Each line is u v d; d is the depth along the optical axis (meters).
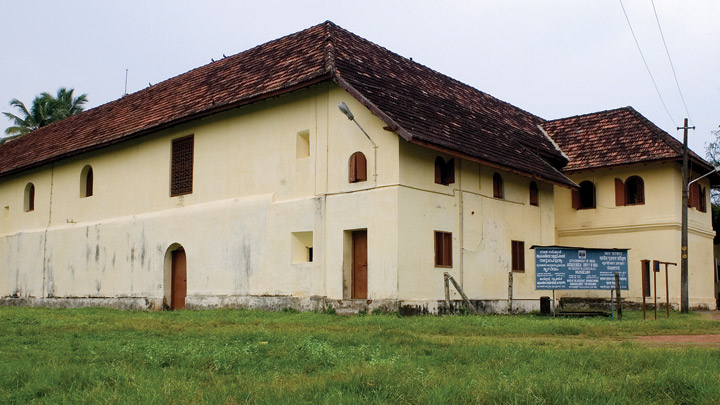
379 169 15.88
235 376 6.56
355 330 11.36
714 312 22.83
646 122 25.05
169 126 20.28
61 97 52.66
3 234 28.12
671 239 22.86
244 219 18.42
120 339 9.92
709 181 26.78
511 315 17.23
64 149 25.00
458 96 22.44
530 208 20.78
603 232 24.20
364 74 17.33
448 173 17.42
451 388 5.55
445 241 16.98
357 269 16.36
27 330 11.50
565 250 15.90
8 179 28.55
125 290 21.70
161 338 10.02
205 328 11.83
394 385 5.73
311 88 17.36
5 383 6.29
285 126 17.88
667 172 23.09
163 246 20.61
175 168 20.81
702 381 5.76
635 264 23.45
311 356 7.64
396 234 15.38
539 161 21.16
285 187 17.72
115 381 6.14
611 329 12.30
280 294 17.34
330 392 5.53
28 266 26.19
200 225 19.56
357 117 16.39
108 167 23.23
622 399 5.31
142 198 21.72
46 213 25.92
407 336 9.89
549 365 6.92
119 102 27.23
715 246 35.16
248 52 22.05
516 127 23.92
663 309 22.66
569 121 27.22
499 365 6.96
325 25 19.97
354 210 16.19
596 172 24.47
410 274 15.65
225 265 18.75
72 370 6.64
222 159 19.34
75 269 23.88
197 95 20.95
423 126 16.28
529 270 20.38
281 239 17.50
